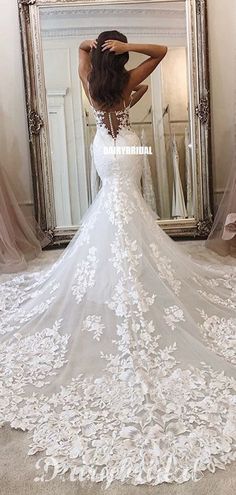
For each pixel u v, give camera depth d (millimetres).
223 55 4188
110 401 1838
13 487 1505
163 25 4082
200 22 4047
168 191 4258
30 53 4031
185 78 4141
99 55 2602
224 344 2209
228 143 4305
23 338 2322
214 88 4238
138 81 2730
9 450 1650
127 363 2049
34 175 4172
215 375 1953
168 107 4156
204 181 4254
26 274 3436
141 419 1726
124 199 2666
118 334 2232
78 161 4211
